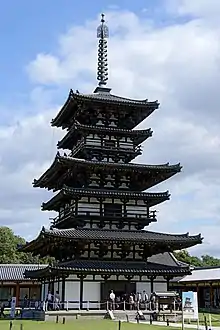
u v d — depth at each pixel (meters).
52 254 67.44
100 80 72.75
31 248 67.00
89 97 65.50
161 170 64.81
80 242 58.31
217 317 62.34
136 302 56.34
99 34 75.56
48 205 68.81
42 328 41.59
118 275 59.50
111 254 61.03
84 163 61.94
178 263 66.06
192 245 62.16
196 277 93.31
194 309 37.47
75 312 54.53
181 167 65.50
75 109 68.12
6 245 138.25
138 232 62.78
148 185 67.75
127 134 67.12
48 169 66.62
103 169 63.25
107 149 65.75
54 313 53.56
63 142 71.56
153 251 62.62
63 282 57.47
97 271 56.88
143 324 46.97
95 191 61.50
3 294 93.62
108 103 66.38
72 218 61.19
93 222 62.03
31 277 68.19
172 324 48.28
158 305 56.72
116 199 63.53
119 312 54.78
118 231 62.16
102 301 58.09
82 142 65.75
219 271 91.56
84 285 58.06
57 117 72.19
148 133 67.62
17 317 60.44
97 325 44.91
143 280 60.53
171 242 60.28
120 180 65.50
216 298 90.19
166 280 61.59
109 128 66.19
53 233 57.03
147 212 64.25
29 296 94.19
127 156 66.94
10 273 94.94
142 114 69.50
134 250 62.00
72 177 65.00
